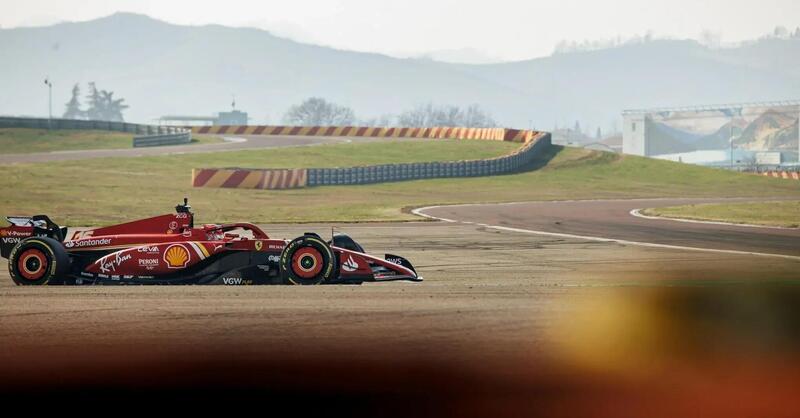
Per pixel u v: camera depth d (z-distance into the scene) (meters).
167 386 17.75
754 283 36.16
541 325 23.95
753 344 21.91
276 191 129.38
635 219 86.56
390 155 191.62
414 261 49.16
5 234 35.12
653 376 18.61
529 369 19.05
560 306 27.52
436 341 21.73
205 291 31.42
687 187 165.62
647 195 144.12
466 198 127.25
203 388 17.61
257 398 16.92
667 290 32.53
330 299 29.08
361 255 34.06
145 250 33.84
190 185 129.38
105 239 34.88
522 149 189.62
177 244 33.81
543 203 115.81
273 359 19.86
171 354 20.36
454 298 29.56
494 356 20.17
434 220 84.12
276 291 31.45
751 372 19.06
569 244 60.75
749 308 27.59
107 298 29.19
